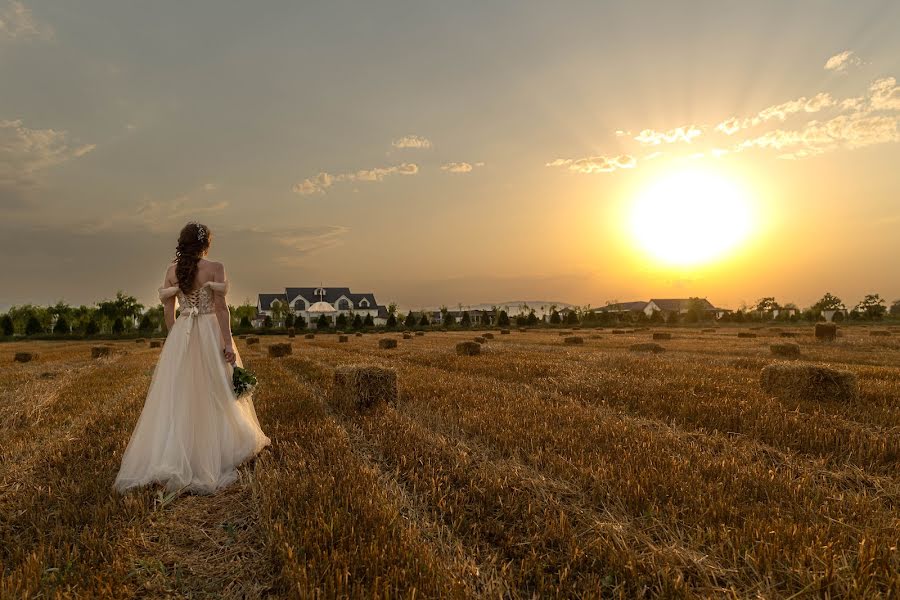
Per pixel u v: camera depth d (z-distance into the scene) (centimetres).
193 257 464
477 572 286
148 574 298
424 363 1476
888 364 1368
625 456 470
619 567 288
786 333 3092
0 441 590
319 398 849
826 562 279
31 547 321
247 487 420
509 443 526
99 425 653
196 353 458
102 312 6147
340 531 323
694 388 869
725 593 266
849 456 485
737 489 395
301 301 9225
